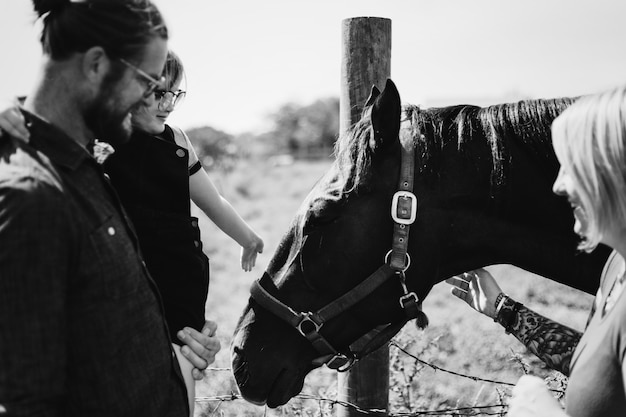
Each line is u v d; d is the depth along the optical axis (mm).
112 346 1290
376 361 2498
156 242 1958
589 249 1361
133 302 1321
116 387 1309
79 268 1234
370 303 1974
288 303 1998
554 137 1363
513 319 2055
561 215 1960
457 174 1947
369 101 2070
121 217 1374
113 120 1312
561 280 2076
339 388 2594
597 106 1291
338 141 2105
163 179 1982
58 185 1203
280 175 27656
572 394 1341
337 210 1918
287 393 2062
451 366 4188
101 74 1261
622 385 1258
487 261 2059
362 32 2359
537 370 3500
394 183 1918
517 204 1958
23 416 1152
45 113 1283
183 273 1982
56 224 1177
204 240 10977
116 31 1231
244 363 2061
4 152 1220
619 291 1356
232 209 2385
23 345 1149
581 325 5289
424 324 2021
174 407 1451
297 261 1996
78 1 1242
